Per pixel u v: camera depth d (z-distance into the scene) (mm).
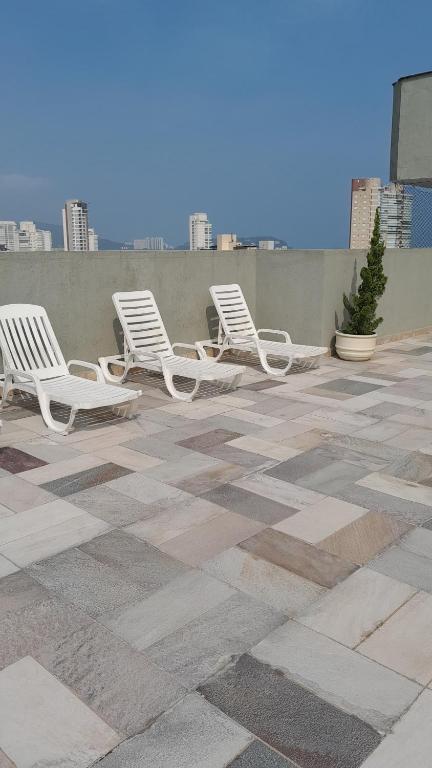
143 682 2408
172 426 5621
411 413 6125
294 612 2867
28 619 2789
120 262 7516
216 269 8734
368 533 3625
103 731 2182
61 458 4773
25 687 2377
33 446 5047
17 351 6113
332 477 4461
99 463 4676
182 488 4223
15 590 3008
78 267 7102
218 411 6133
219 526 3686
